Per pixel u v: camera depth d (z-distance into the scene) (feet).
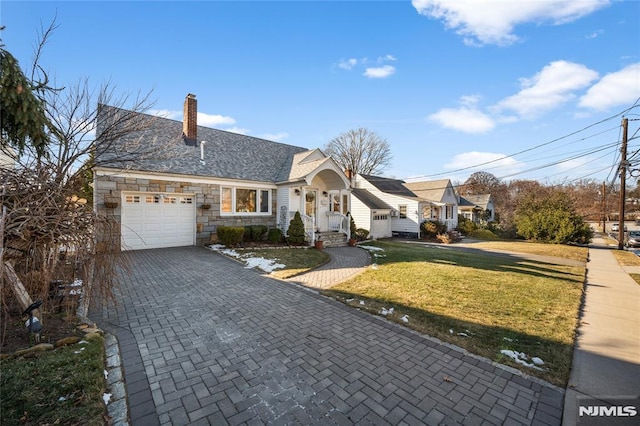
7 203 10.38
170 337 12.98
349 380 10.03
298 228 44.16
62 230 11.78
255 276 24.88
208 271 26.00
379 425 7.86
